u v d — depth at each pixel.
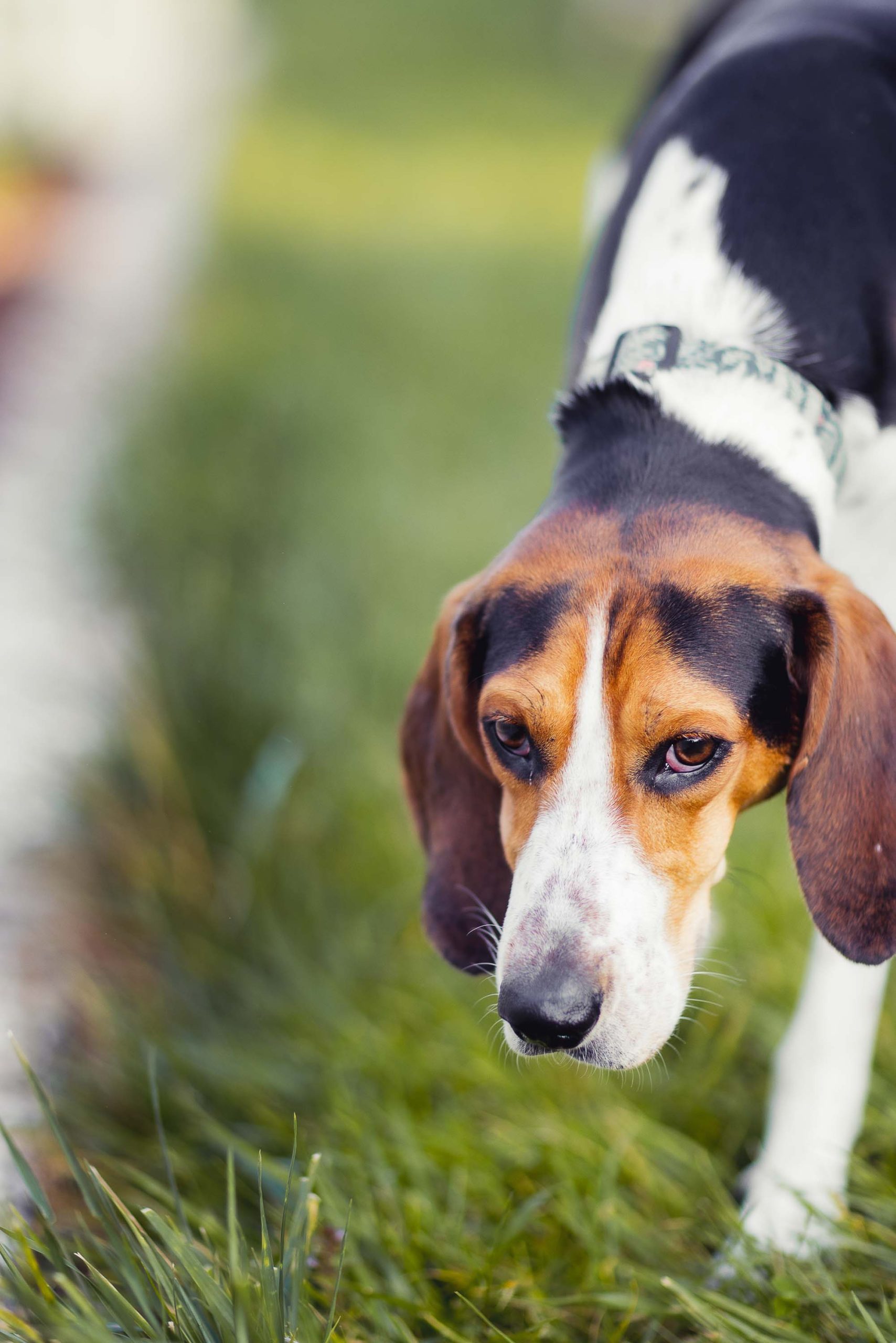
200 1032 4.25
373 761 5.25
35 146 17.73
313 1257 3.24
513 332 10.76
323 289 12.27
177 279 12.90
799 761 3.14
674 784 3.06
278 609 5.88
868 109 3.86
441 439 8.47
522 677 3.08
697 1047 4.06
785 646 3.13
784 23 4.21
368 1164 3.63
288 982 4.44
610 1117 3.79
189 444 8.06
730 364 3.55
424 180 17.55
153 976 4.53
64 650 6.05
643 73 23.80
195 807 5.04
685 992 3.15
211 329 10.94
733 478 3.34
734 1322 2.99
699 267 3.76
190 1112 3.89
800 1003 3.67
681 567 3.11
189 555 6.46
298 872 4.83
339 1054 4.07
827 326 3.66
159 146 19.08
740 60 4.05
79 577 6.68
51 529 7.27
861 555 3.78
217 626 5.71
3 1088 3.97
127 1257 2.94
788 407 3.50
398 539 6.83
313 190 16.98
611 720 3.03
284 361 9.95
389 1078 3.98
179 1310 2.82
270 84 25.25
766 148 3.83
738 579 3.12
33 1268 2.95
